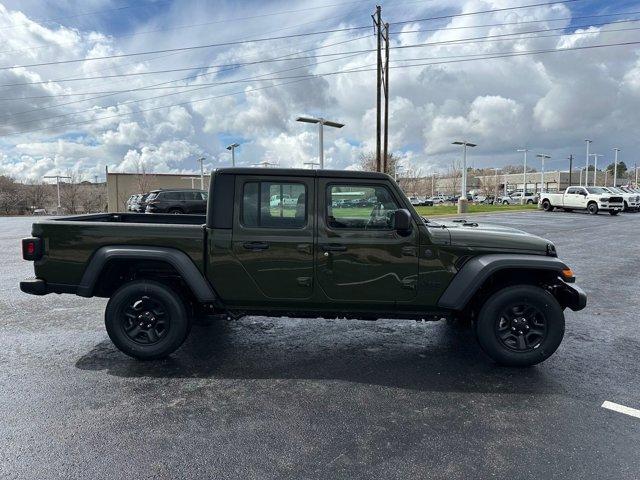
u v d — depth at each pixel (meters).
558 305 4.41
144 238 4.48
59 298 7.23
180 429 3.31
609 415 3.56
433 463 2.91
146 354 4.56
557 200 33.34
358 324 6.02
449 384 4.14
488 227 5.02
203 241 4.47
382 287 4.47
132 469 2.82
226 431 3.29
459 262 4.44
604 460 2.95
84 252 4.50
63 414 3.51
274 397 3.85
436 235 4.45
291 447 3.08
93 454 2.98
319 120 26.20
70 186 73.25
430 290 4.46
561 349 5.08
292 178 4.45
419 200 69.56
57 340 5.23
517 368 4.52
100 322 5.93
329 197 4.47
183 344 5.18
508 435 3.26
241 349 5.03
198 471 2.80
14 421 3.40
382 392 3.96
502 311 4.45
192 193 23.84
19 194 66.31
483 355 4.89
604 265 10.68
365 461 2.93
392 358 4.79
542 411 3.62
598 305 7.03
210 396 3.86
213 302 4.53
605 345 5.21
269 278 4.50
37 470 2.79
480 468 2.86
